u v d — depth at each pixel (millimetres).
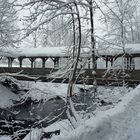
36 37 8148
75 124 7918
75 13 7941
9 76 14984
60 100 19766
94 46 10258
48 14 7977
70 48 8961
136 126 6102
